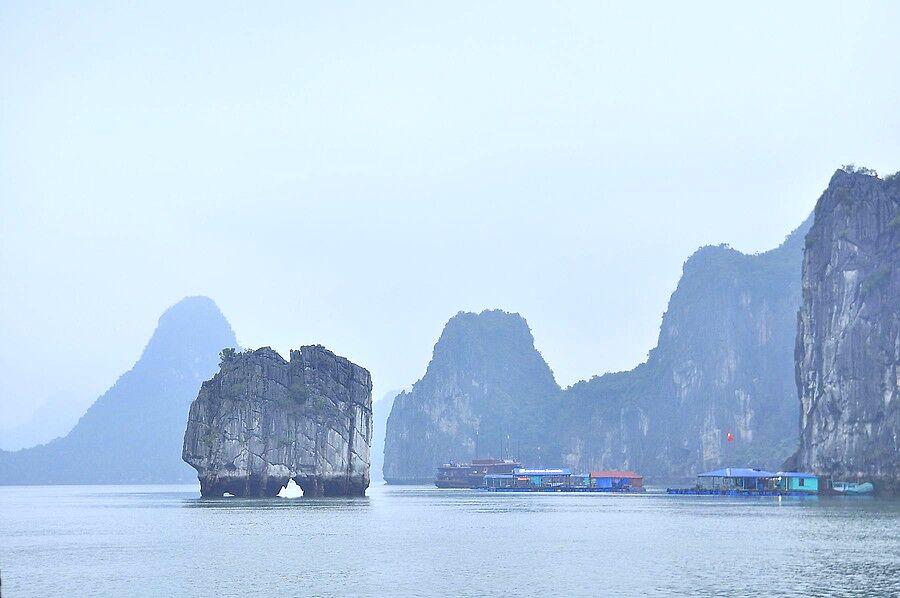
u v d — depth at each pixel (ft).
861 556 296.10
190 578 259.19
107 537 379.55
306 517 482.69
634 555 305.53
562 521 464.24
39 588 243.81
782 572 263.29
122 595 233.55
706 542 343.67
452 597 229.66
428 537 370.32
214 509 561.02
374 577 260.21
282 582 252.01
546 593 233.96
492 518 490.08
